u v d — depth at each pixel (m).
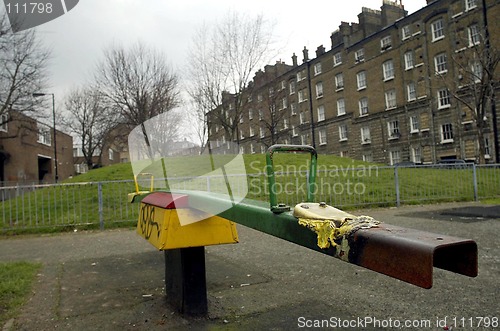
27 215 8.20
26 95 22.62
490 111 25.22
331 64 41.09
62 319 2.93
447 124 28.91
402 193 9.72
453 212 8.10
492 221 6.73
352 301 3.15
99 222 7.56
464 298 3.12
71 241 6.46
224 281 3.79
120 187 8.43
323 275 3.93
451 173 10.52
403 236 1.07
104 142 37.06
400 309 2.95
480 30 24.25
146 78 22.38
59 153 43.88
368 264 1.13
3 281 3.85
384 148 34.62
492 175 10.73
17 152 30.92
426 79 30.36
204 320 2.83
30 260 5.04
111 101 24.00
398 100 33.25
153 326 2.75
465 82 26.94
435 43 29.62
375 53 35.53
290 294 3.37
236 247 5.45
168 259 3.21
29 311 3.11
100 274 4.21
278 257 4.79
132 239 6.41
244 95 22.58
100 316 2.96
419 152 31.16
